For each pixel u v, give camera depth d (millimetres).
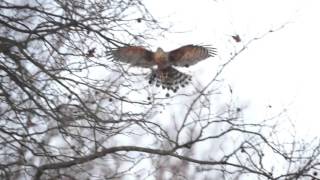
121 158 12617
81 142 12375
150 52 12562
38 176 12070
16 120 12500
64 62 12812
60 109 12289
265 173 12500
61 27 12562
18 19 12898
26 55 12305
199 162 12820
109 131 12414
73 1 12773
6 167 11641
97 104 12398
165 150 12711
